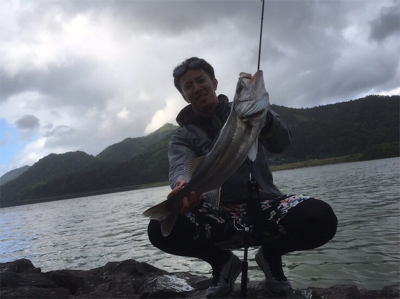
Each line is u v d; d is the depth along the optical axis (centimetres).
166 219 246
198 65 289
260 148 279
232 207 269
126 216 1634
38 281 364
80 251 800
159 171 11544
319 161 8450
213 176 241
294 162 9212
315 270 432
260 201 250
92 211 2464
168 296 306
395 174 2214
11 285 346
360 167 4306
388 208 834
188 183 243
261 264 273
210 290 272
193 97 288
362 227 651
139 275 389
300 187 1975
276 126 249
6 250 998
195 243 268
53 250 874
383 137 9631
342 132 10131
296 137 10519
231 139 234
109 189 11312
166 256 620
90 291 377
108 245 830
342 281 381
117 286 365
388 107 11850
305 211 235
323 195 1373
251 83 230
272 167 8625
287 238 253
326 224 235
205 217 256
